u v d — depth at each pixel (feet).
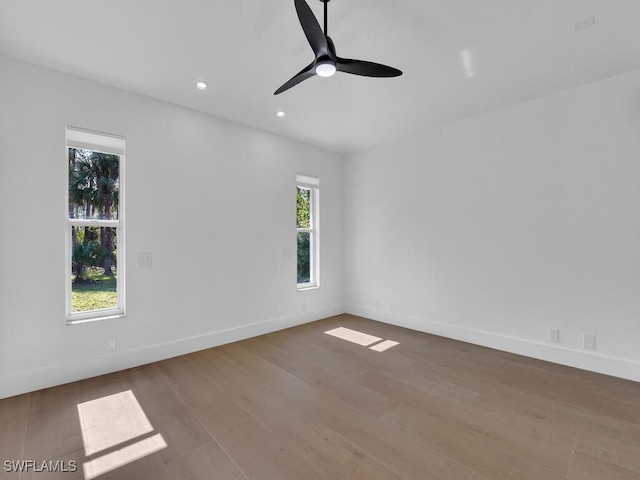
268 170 13.62
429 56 8.14
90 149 9.55
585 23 6.88
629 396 8.10
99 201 9.86
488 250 11.80
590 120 9.59
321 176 15.93
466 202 12.38
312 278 16.16
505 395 8.21
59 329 8.77
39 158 8.48
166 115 10.72
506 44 7.66
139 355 10.12
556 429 6.75
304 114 11.84
